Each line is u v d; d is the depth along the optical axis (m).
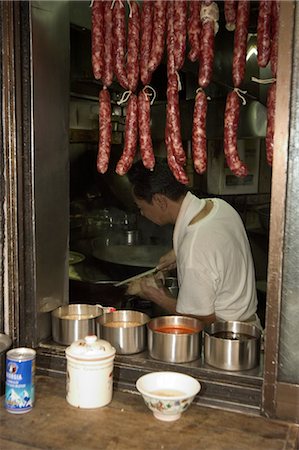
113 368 1.72
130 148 2.08
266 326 1.50
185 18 1.86
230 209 2.47
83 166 3.94
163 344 1.70
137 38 1.96
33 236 1.85
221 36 2.82
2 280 1.84
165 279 2.78
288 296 1.48
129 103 2.06
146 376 1.56
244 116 3.12
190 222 2.37
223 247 2.27
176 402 1.44
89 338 1.60
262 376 1.59
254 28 2.39
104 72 2.03
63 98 1.99
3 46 1.73
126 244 3.63
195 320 1.85
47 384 1.72
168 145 2.00
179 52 1.88
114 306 2.59
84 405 1.56
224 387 1.59
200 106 1.95
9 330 1.85
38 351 1.85
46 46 1.85
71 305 2.02
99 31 1.97
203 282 2.21
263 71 2.89
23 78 1.80
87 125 3.61
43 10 1.82
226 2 1.84
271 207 1.46
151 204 2.51
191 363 1.69
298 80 1.40
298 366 1.49
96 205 4.02
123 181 3.88
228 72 2.90
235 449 1.36
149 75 1.97
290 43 1.40
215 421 1.50
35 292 1.87
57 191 1.98
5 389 1.64
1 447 1.37
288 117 1.42
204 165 1.99
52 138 1.93
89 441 1.39
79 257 3.32
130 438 1.41
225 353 1.63
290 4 1.38
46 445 1.37
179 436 1.42
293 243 1.46
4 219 1.81
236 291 2.37
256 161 4.03
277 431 1.45
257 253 3.94
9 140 1.77
